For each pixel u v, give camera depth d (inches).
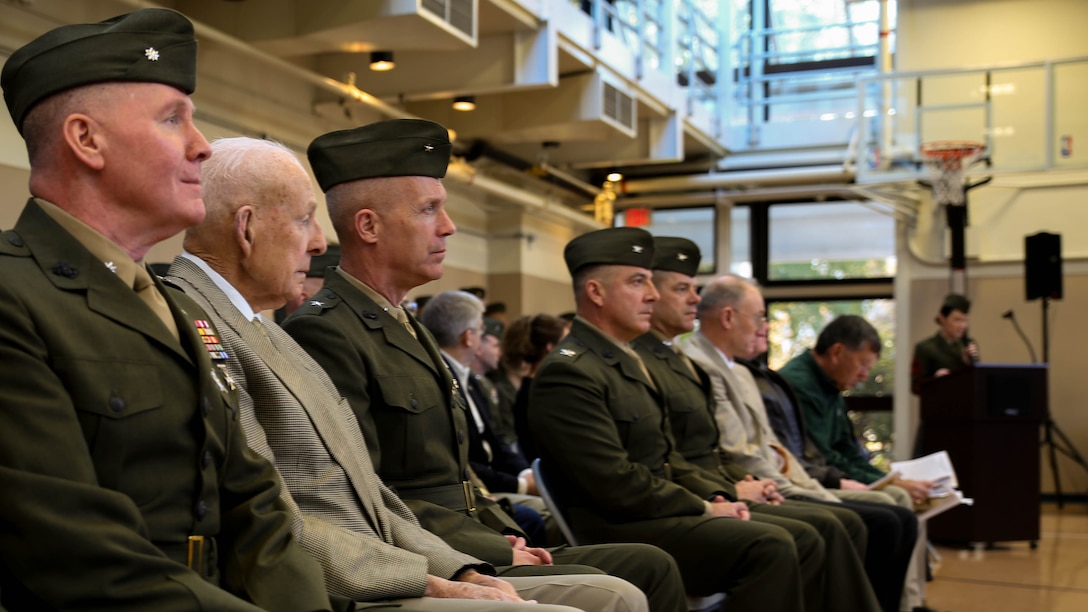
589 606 83.1
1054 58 373.4
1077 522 320.2
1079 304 372.2
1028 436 265.4
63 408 55.4
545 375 123.1
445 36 224.1
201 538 62.1
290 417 77.0
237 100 240.7
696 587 118.6
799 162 401.4
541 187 389.7
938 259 387.5
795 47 414.0
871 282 426.0
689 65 381.1
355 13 215.6
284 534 66.6
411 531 82.4
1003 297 379.2
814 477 173.0
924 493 176.2
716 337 162.2
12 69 61.8
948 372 270.2
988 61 380.8
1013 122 353.7
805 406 187.2
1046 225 376.8
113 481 57.9
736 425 155.6
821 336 189.6
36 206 60.7
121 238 62.9
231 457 66.4
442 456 95.5
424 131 98.3
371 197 96.9
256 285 79.7
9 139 190.2
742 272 441.4
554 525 137.7
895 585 156.3
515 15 248.2
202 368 62.9
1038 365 265.4
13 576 54.3
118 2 208.7
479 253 371.9
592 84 297.9
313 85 271.9
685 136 379.6
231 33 224.7
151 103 62.2
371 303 96.6
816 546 127.3
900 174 364.5
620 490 118.2
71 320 58.0
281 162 80.0
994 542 262.2
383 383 91.7
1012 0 379.6
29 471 53.8
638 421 126.3
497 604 71.3
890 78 365.1
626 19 335.9
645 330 131.7
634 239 130.9
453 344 169.5
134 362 59.6
